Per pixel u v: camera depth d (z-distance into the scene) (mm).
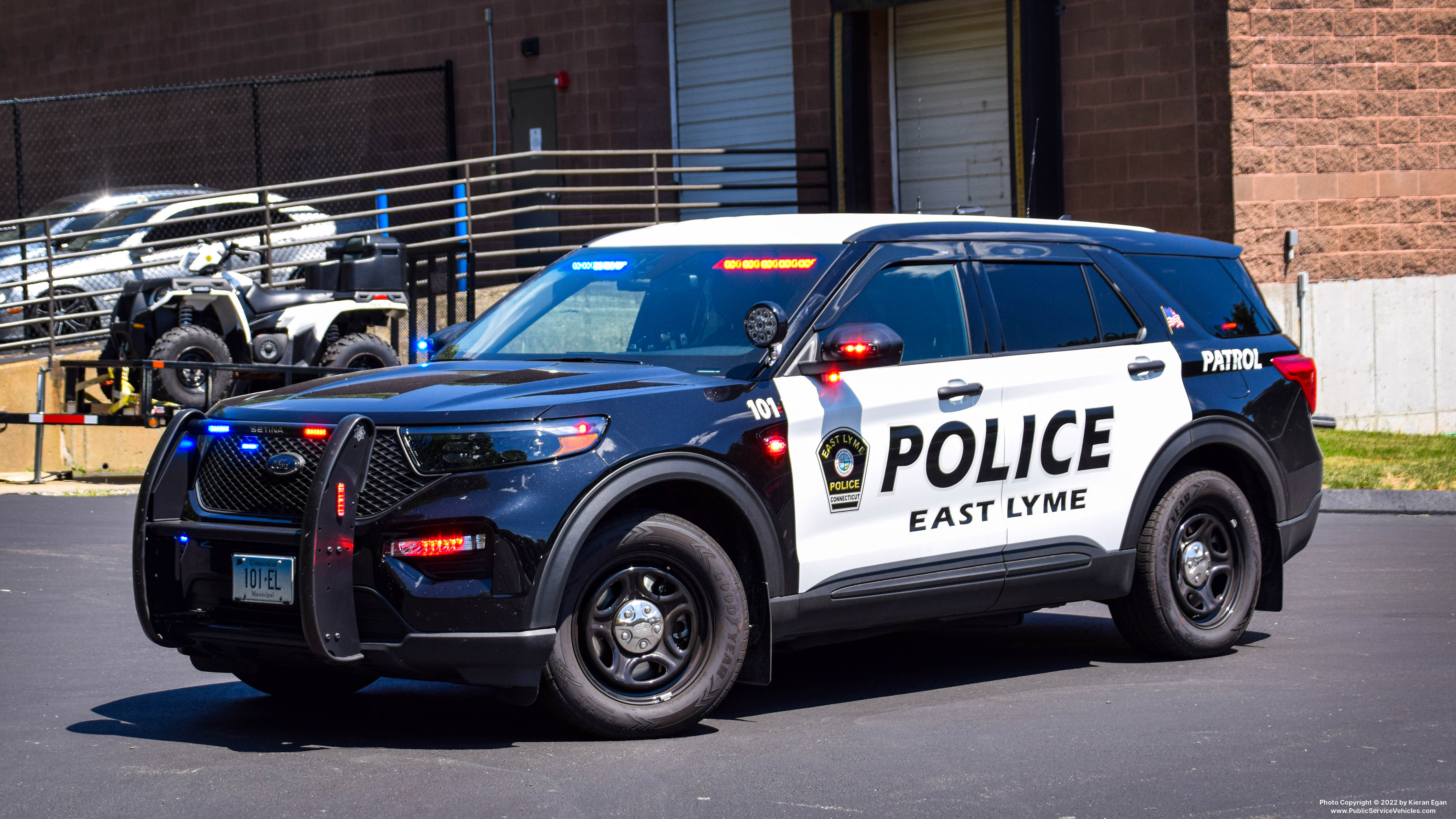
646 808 4785
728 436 5707
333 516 5180
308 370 14766
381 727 5902
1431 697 6289
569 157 20922
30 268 17953
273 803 4844
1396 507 12391
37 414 15039
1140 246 7348
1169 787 5016
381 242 16062
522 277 18000
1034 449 6582
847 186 18766
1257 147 16219
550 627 5309
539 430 5359
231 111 24625
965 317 6523
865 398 6094
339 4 23188
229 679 6805
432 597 5219
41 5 26922
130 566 9906
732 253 6469
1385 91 16703
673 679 5660
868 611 6129
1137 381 6977
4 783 5074
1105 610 8789
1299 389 7680
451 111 22047
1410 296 16953
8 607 8500
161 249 18422
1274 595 7602
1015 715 6090
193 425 5770
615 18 20375
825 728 5875
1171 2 16297
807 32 19359
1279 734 5699
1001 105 17859
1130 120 16641
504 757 5402
